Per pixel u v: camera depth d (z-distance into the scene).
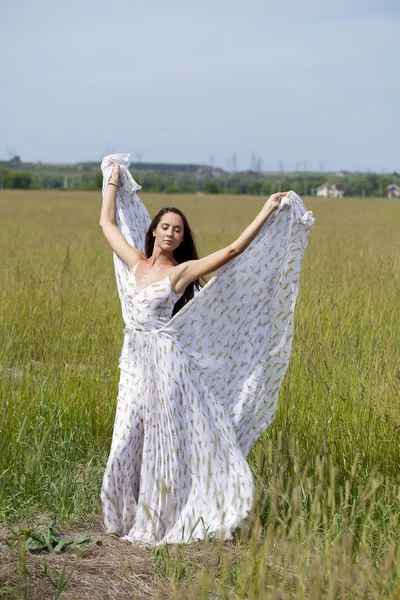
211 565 4.39
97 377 7.30
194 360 5.11
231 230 33.03
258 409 5.27
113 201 5.67
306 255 18.66
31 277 12.79
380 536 4.45
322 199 129.75
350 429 5.86
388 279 13.36
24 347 8.36
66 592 4.12
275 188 169.38
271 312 5.29
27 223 36.59
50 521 4.94
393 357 7.61
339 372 7.05
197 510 4.89
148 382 5.04
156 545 4.68
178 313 5.05
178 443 4.97
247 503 4.77
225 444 4.98
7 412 6.16
